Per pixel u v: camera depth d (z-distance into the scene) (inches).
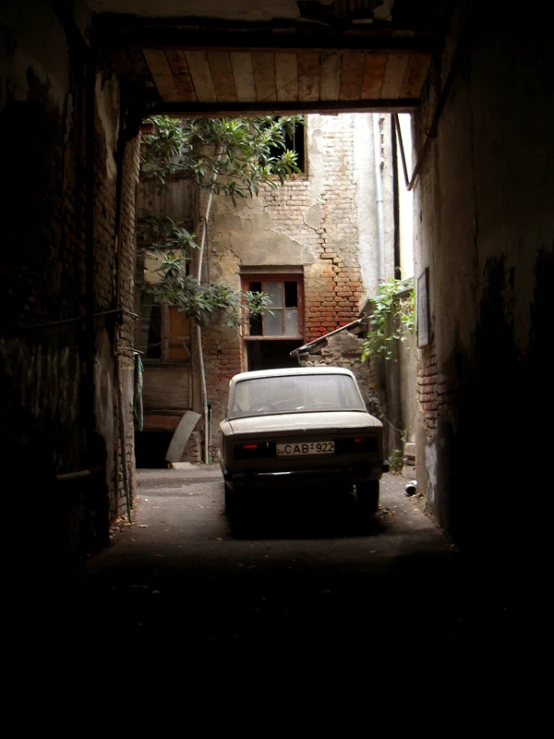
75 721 97.9
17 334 150.0
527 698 102.6
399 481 363.9
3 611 138.7
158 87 258.2
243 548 218.4
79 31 196.5
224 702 103.9
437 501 247.6
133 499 278.8
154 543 226.8
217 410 507.2
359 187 517.0
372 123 516.7
